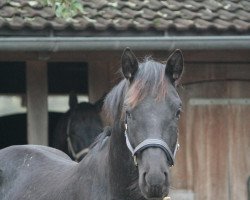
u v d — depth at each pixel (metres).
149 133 6.46
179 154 13.19
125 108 6.61
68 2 9.02
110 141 6.92
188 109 13.19
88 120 12.59
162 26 12.07
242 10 13.41
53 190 7.67
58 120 13.95
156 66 6.76
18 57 12.34
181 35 12.24
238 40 12.19
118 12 12.55
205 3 13.56
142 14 12.55
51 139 14.77
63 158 8.87
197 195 13.21
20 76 15.16
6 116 15.31
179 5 13.21
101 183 7.00
